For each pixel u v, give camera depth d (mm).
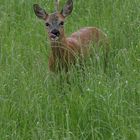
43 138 11484
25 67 14492
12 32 16734
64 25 15633
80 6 18141
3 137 11711
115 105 12117
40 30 16906
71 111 12320
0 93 12953
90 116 12070
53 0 18781
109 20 16891
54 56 14305
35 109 12406
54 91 13125
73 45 14742
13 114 12406
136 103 12484
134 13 16891
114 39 15805
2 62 14742
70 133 11539
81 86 13227
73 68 13961
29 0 18531
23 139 11773
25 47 15508
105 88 12688
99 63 13594
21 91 12883
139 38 15680
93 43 15211
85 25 17000
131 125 11672
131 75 13273
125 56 14180
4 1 18844
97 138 11523
